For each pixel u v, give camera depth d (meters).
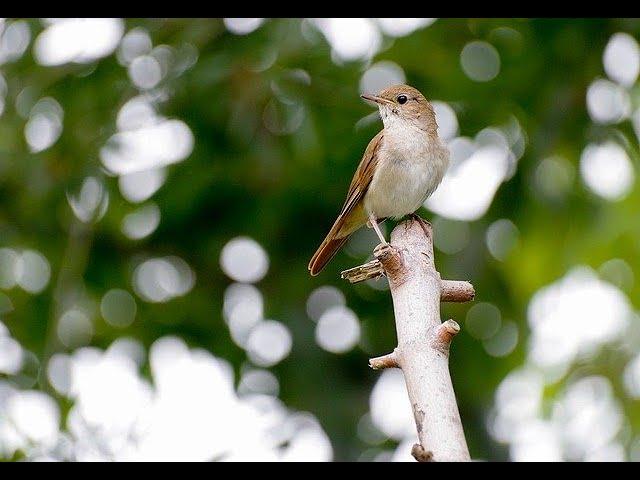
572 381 12.76
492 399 12.60
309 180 11.90
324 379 12.30
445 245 12.06
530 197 12.02
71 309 12.31
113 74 11.95
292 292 12.42
